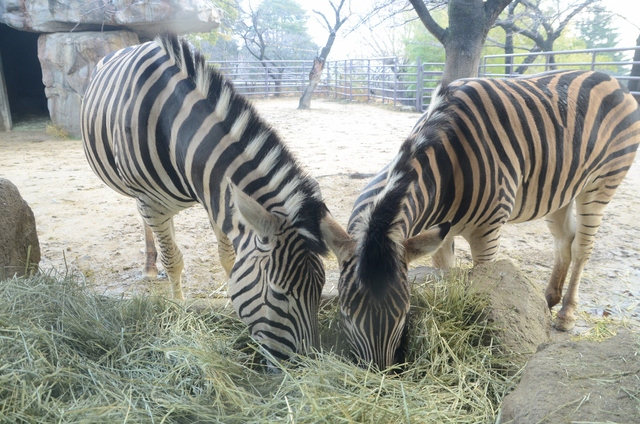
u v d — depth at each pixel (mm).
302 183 2184
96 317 2578
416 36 24281
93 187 7227
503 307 2660
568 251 3664
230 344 2574
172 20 11297
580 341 2180
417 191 2514
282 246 2025
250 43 35344
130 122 2854
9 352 2150
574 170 3301
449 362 2457
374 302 1966
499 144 2928
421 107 18188
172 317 2805
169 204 3098
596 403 1773
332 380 2080
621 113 3504
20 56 15148
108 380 2162
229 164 2346
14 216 3291
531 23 17312
